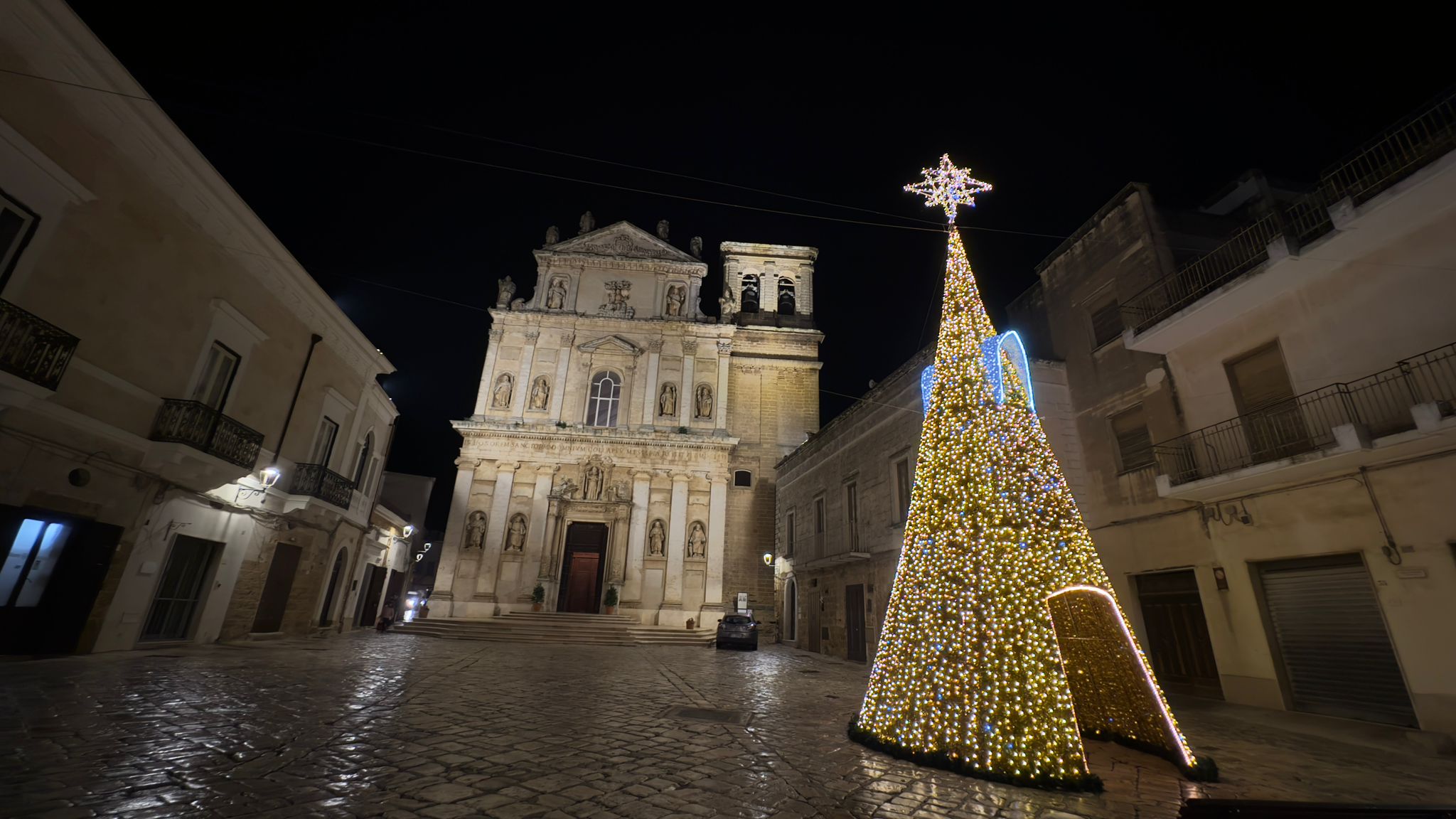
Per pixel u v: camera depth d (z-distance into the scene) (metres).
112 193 9.40
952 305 7.33
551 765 5.09
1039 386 13.33
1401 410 7.64
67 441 8.89
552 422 27.20
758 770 5.22
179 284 10.77
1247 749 6.66
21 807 3.46
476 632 21.11
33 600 8.84
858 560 17.41
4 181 7.90
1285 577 9.02
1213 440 10.05
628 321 29.05
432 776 4.60
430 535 41.31
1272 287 9.11
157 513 10.72
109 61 8.91
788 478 25.44
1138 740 6.45
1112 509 12.04
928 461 6.75
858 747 6.12
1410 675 7.36
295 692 7.75
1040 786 4.86
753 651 20.81
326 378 15.93
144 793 3.87
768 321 32.94
